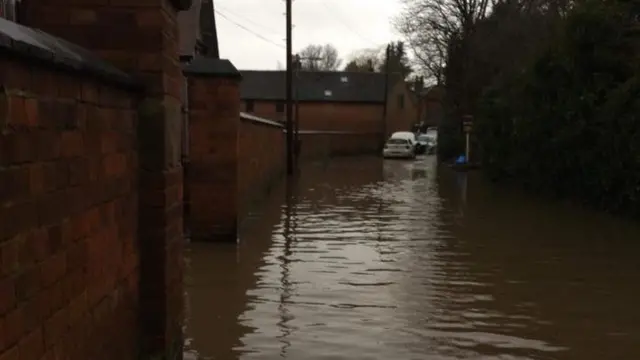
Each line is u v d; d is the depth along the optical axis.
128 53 3.87
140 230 3.97
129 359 3.78
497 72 25.64
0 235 2.14
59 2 3.83
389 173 27.22
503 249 9.70
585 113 13.58
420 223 12.40
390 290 7.23
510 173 19.75
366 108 57.22
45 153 2.54
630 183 11.98
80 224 2.96
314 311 6.38
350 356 5.15
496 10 27.27
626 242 10.27
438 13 33.03
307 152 41.91
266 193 17.42
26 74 2.35
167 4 4.01
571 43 14.12
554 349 5.37
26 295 2.35
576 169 14.54
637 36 13.61
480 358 5.15
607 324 6.05
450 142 33.22
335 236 10.80
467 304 6.69
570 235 10.97
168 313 4.09
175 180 4.25
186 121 10.98
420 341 5.52
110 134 3.40
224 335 5.62
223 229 9.95
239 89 10.05
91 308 3.11
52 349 2.62
